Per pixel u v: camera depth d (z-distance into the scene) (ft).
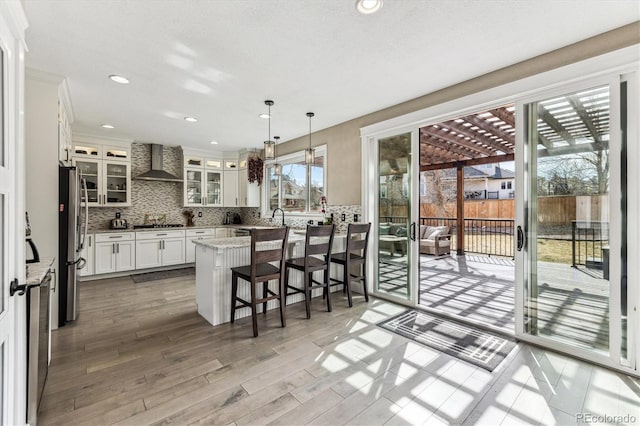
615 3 6.06
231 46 7.72
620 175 6.98
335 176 14.78
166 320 10.24
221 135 16.79
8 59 4.29
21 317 4.65
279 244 11.63
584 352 7.53
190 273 17.29
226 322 10.07
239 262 10.48
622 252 7.02
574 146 7.72
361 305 11.82
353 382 6.60
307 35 7.23
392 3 6.08
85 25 6.85
